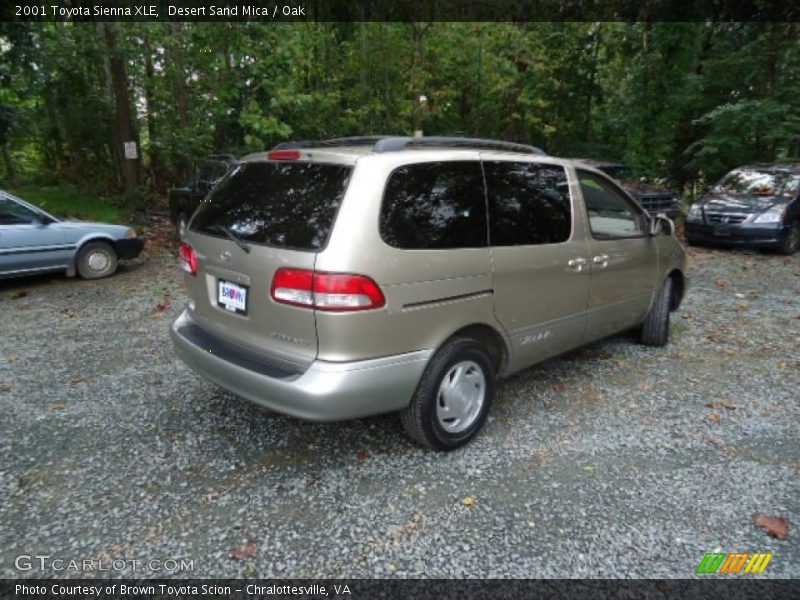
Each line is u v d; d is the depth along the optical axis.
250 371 2.81
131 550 2.42
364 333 2.63
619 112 16.02
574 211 3.76
